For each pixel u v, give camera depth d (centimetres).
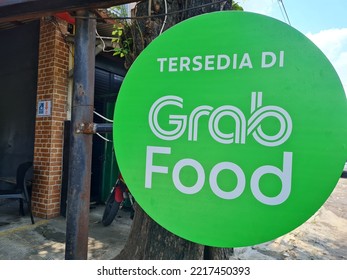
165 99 127
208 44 122
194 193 121
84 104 156
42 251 315
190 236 122
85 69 157
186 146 123
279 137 112
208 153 120
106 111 500
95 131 153
